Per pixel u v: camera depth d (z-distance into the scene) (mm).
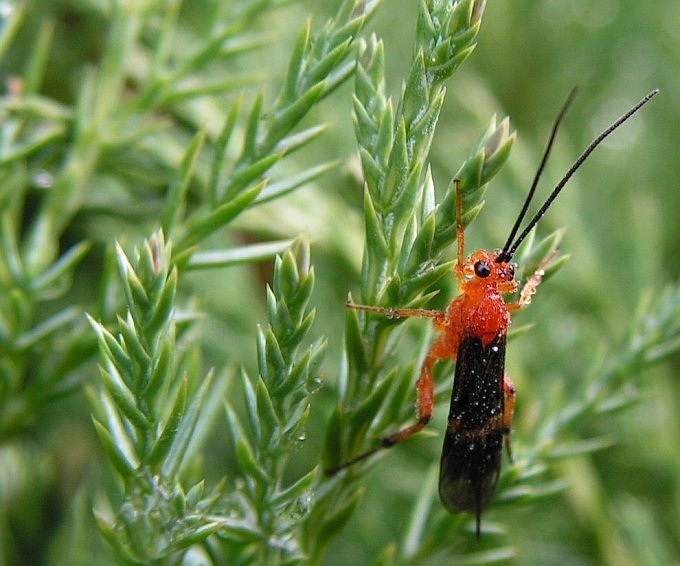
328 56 78
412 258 73
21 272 83
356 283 97
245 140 79
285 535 74
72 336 83
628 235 107
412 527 83
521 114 114
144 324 72
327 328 101
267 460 73
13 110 88
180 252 79
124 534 73
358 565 100
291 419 72
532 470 83
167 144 96
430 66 73
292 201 95
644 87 115
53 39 105
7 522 93
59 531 95
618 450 103
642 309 88
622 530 97
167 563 73
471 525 83
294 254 71
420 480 101
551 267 81
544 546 99
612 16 114
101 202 94
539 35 113
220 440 106
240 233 102
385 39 111
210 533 72
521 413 95
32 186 90
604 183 112
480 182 73
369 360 75
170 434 72
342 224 96
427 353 84
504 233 104
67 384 84
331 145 104
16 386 84
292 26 106
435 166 109
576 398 87
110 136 89
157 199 95
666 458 100
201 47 88
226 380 81
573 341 103
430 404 79
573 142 114
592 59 114
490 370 85
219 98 103
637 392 88
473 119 106
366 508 100
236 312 102
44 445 105
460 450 83
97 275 110
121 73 89
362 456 76
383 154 74
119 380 72
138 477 72
